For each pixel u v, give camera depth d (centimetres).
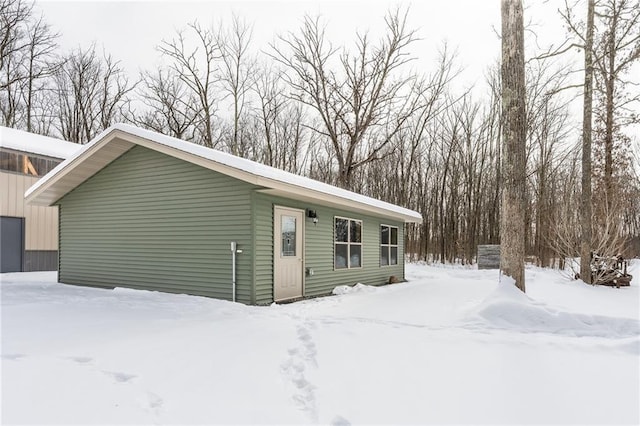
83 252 987
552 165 2261
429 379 359
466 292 965
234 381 354
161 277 862
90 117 2633
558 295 833
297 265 876
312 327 544
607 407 305
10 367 364
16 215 1338
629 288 1019
